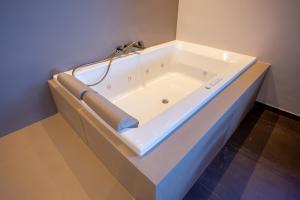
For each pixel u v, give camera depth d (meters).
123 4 1.65
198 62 2.08
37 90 1.45
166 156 0.81
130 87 1.96
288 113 1.82
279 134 1.62
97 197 0.99
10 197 1.02
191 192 1.16
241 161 1.37
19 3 1.14
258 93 1.95
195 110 1.09
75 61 1.55
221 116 1.08
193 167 1.03
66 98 1.27
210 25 2.02
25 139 1.38
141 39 1.97
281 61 1.70
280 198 1.13
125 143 0.87
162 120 0.96
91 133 1.11
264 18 1.64
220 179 1.24
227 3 1.81
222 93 1.31
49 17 1.28
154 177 0.72
